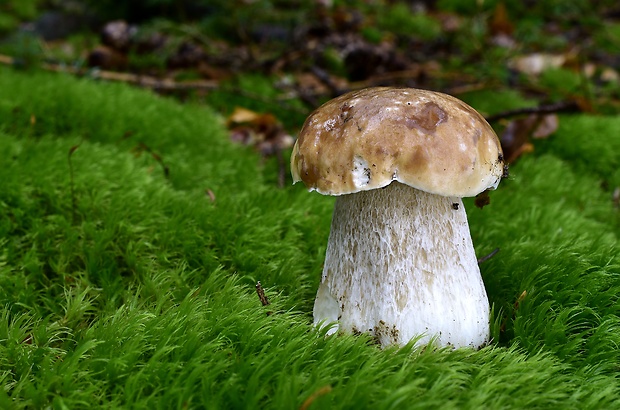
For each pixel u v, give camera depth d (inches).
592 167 31.9
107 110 31.7
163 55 45.1
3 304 22.0
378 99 19.9
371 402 19.0
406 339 20.2
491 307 22.1
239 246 23.9
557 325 20.9
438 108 19.7
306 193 27.1
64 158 26.1
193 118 35.0
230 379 19.1
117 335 20.3
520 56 50.3
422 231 20.3
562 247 23.1
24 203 24.4
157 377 19.4
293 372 19.3
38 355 20.2
